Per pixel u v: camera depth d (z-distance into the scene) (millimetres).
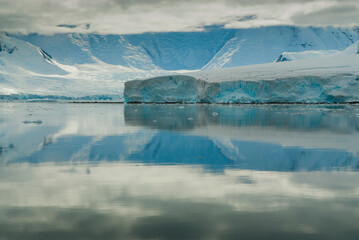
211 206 13508
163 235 11250
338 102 104062
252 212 12914
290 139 31312
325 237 11086
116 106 113125
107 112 76938
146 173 18562
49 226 11867
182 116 61594
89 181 17000
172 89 124125
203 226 11828
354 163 20812
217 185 16172
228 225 11891
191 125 44625
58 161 21781
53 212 13000
